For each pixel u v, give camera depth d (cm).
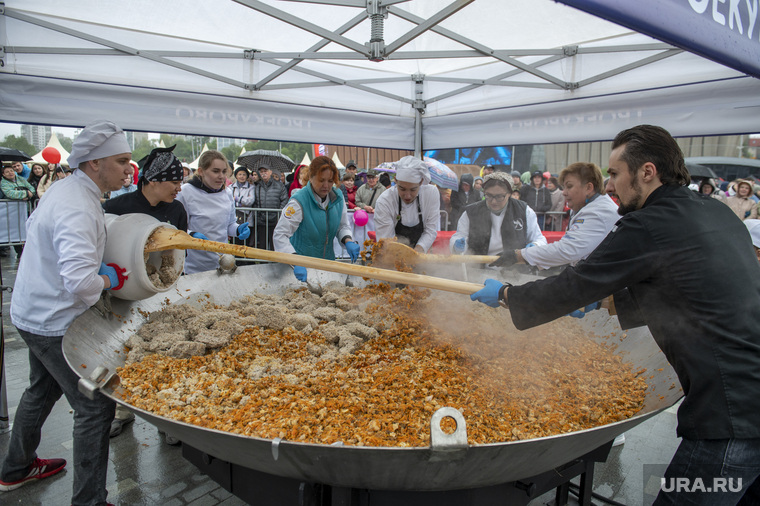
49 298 202
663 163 155
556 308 159
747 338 140
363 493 152
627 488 273
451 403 166
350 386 180
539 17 323
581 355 223
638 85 372
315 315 259
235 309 272
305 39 380
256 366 196
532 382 187
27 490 251
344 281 343
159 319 242
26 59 340
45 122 353
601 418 168
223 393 174
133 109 383
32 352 212
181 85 396
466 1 238
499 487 159
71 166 205
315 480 142
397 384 179
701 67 345
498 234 366
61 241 189
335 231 365
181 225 311
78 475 204
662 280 148
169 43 377
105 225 211
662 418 356
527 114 437
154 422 152
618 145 164
